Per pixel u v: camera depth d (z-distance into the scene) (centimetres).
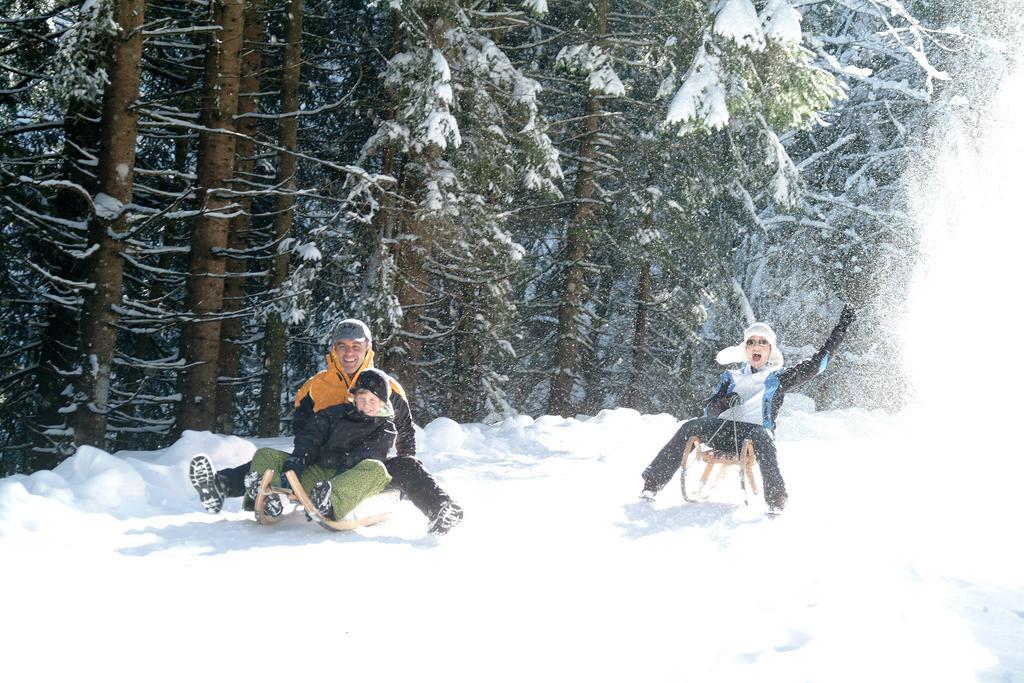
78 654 298
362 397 508
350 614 354
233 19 1278
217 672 288
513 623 349
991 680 291
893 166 2414
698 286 2162
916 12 2344
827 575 434
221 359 1659
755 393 634
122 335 1952
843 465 874
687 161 1978
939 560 479
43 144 1617
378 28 1833
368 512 574
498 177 1482
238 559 435
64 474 596
